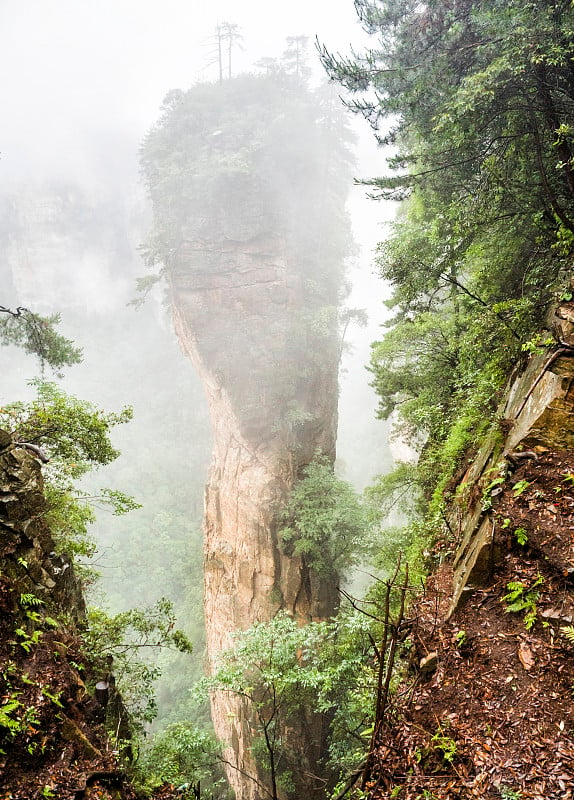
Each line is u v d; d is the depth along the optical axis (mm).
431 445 13492
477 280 10469
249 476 31125
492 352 10102
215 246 32875
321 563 27328
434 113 9023
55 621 7742
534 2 6930
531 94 7848
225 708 27125
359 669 8828
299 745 21469
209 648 33750
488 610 5652
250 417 31547
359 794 4723
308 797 21172
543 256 9250
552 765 3930
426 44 8867
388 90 9234
